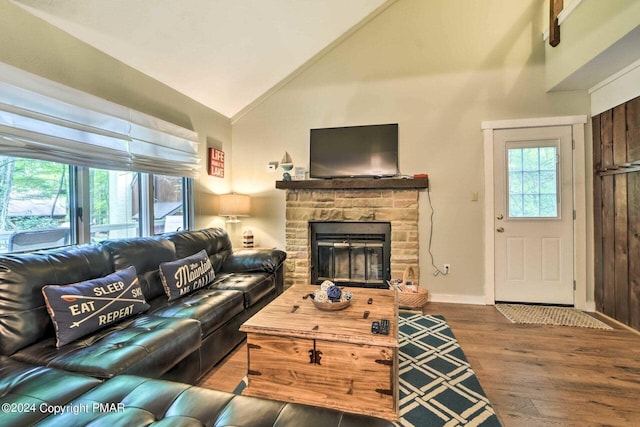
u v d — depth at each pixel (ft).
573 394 5.97
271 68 12.06
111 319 5.85
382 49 12.14
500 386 6.23
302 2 9.73
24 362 4.61
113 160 8.09
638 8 6.77
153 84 9.64
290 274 12.97
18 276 5.10
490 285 11.32
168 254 8.38
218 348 7.07
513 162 11.13
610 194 9.64
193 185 11.58
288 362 5.69
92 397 3.59
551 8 10.06
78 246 6.73
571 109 10.64
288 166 12.60
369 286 12.41
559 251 10.84
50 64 6.74
